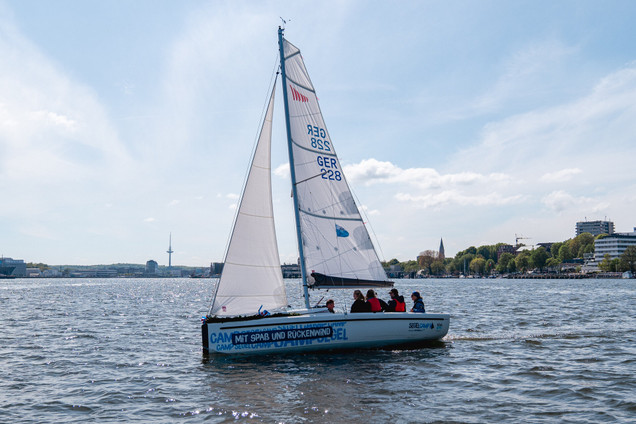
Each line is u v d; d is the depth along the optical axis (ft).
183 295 317.01
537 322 108.06
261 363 59.26
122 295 302.25
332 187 70.59
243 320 61.36
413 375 53.36
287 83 68.28
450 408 41.70
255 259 64.90
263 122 67.67
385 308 71.61
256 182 66.23
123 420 39.70
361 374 53.72
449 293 293.02
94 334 93.15
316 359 61.52
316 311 65.67
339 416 39.52
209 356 61.16
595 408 41.47
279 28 69.15
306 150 68.95
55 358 66.90
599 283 534.78
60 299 239.71
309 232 67.41
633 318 116.26
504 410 41.14
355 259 70.54
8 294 301.63
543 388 48.03
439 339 73.72
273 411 40.96
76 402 44.93
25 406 43.73
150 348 75.72
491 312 137.59
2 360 65.41
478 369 56.44
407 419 38.78
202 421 38.96
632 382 49.80
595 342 76.64
